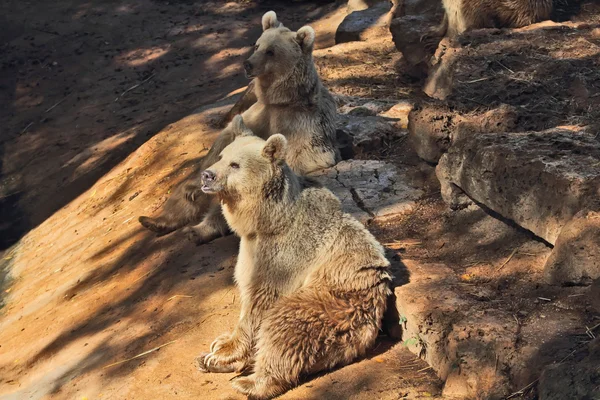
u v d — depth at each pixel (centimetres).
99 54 1605
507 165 587
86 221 1029
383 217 687
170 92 1448
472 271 579
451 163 655
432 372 511
